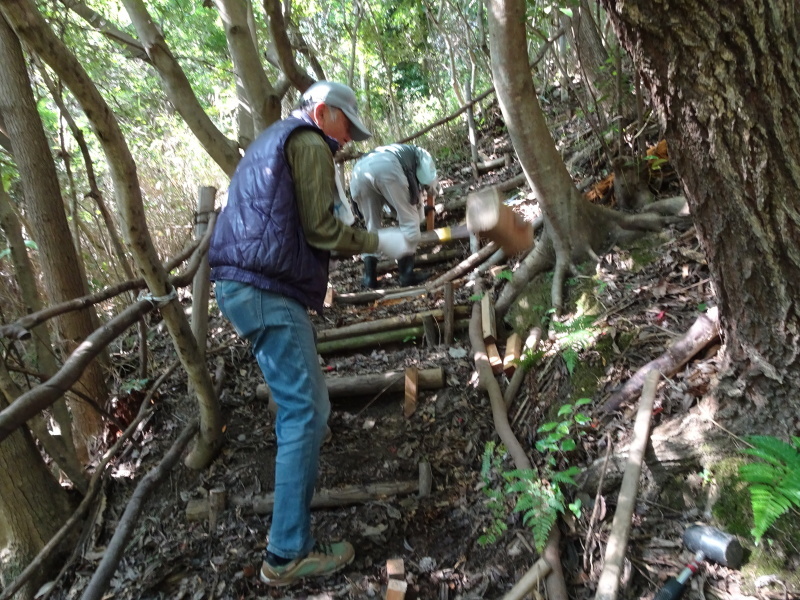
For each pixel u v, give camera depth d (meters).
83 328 2.98
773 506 1.67
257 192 1.97
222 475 2.65
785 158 1.60
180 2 6.54
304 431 2.01
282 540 2.04
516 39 2.82
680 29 1.46
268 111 3.54
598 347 2.56
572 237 3.14
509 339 3.07
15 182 4.12
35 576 2.39
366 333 3.43
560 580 1.90
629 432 2.19
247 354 3.34
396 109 6.70
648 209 3.25
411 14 6.32
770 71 1.49
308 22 6.71
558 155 3.12
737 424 1.96
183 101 3.39
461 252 4.41
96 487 2.67
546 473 2.24
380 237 2.12
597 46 4.34
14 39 2.72
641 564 1.87
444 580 2.10
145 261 2.05
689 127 1.64
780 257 1.73
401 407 2.90
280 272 1.97
